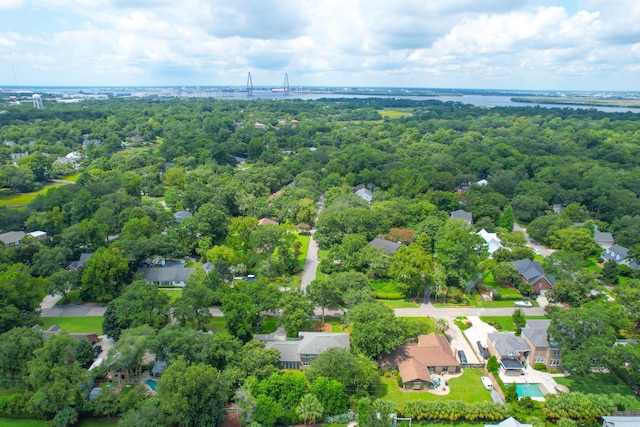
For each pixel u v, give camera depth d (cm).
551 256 11644
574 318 7450
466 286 10562
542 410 6600
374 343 7600
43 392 6303
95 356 7931
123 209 14375
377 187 19150
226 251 11550
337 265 12212
